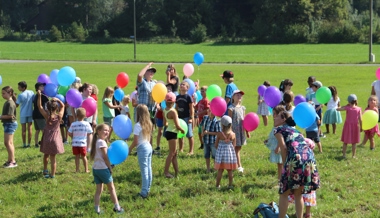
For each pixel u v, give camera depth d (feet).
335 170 35.88
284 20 301.84
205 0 328.49
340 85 99.60
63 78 45.06
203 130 35.32
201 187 32.12
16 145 49.08
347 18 306.76
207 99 43.96
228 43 279.49
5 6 380.17
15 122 38.34
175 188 32.40
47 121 34.94
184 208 29.14
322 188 31.89
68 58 194.70
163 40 296.10
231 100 37.96
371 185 32.45
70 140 50.37
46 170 35.50
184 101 40.42
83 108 35.94
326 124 52.24
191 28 323.78
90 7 362.12
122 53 219.61
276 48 235.20
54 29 310.04
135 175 34.99
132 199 30.73
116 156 27.96
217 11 336.29
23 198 31.42
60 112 35.40
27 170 37.27
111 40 300.61
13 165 38.29
